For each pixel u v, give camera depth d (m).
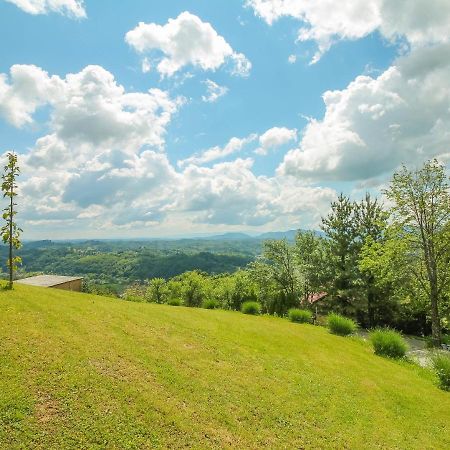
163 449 8.96
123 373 11.76
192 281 79.50
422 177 32.12
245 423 11.05
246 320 24.28
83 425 8.97
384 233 34.69
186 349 15.59
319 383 15.22
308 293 45.25
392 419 13.42
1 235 16.80
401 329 41.53
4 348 11.20
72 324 14.55
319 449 10.64
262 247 49.66
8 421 8.48
